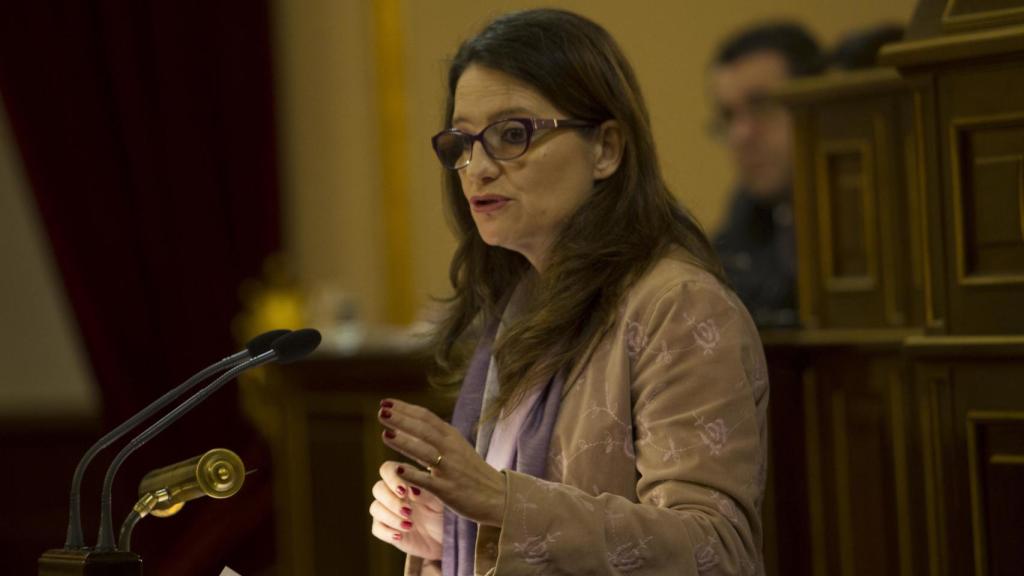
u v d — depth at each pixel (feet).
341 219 75.46
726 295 24.26
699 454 22.71
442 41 73.82
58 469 73.10
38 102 70.69
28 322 74.84
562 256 25.05
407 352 42.98
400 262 74.49
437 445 21.30
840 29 65.87
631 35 70.49
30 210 74.64
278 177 74.90
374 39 74.79
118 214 71.56
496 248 28.50
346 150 75.36
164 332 72.08
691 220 26.12
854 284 35.29
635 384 23.90
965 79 26.00
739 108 65.41
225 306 72.90
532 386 24.91
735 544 22.25
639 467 23.38
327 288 75.41
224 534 67.15
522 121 25.05
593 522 21.66
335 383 44.11
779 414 33.14
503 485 21.66
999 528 25.64
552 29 25.50
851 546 32.24
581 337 24.75
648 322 23.98
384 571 43.16
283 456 45.19
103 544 22.58
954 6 26.40
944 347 26.08
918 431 26.58
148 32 72.08
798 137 36.14
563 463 24.26
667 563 21.79
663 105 69.67
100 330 70.90
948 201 26.25
